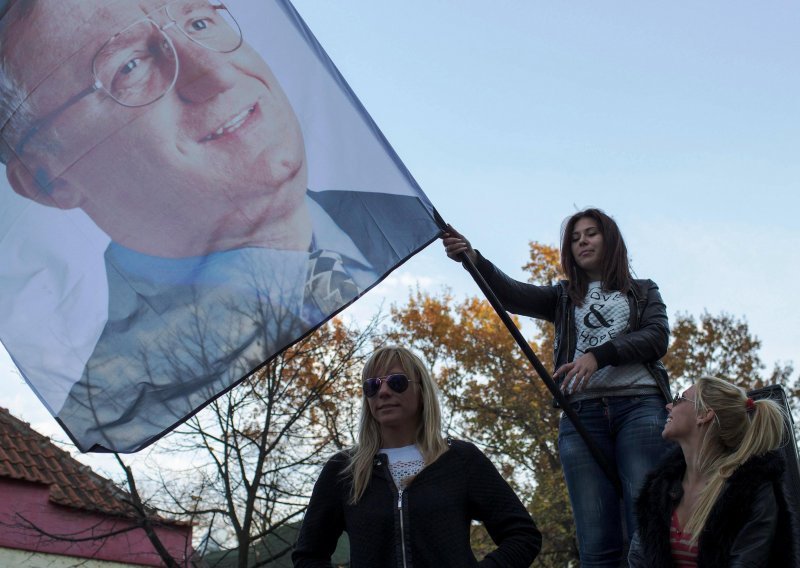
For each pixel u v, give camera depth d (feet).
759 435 11.89
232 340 13.71
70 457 59.62
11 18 14.78
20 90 14.55
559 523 70.69
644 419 14.08
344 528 12.37
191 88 14.90
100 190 14.26
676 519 12.07
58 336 13.50
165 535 59.41
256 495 55.06
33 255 13.85
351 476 12.11
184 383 13.42
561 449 14.76
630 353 14.01
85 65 14.70
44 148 14.32
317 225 14.56
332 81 15.35
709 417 12.18
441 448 12.02
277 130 14.92
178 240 14.19
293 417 57.36
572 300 15.34
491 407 83.10
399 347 12.59
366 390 12.23
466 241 15.16
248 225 14.40
